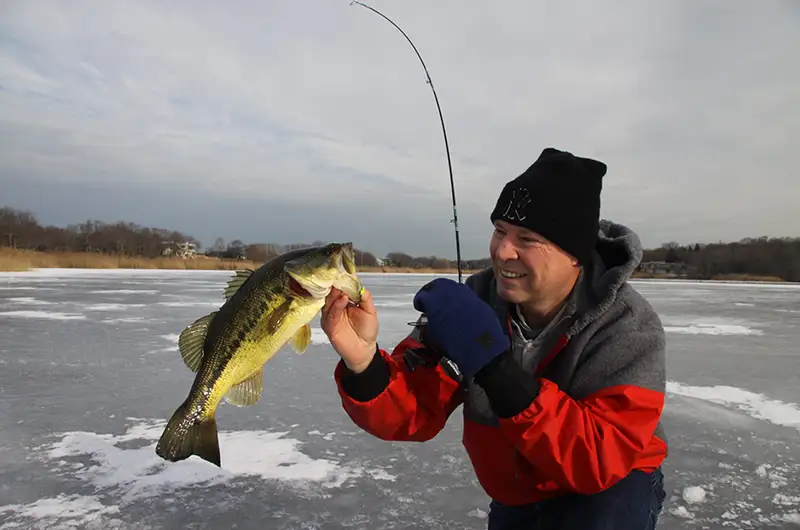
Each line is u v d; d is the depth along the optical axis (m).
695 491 3.64
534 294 2.15
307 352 8.57
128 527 3.16
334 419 5.21
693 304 19.33
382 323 11.70
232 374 2.22
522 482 2.20
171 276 38.31
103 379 6.64
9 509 3.36
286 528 3.18
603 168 2.19
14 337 9.76
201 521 3.24
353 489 3.71
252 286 2.19
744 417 5.35
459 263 4.25
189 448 2.18
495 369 1.78
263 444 4.52
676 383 6.72
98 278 32.94
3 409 5.38
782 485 3.79
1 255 45.81
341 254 2.02
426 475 3.95
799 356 8.59
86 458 4.16
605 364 2.01
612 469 1.83
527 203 2.06
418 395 2.35
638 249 2.11
